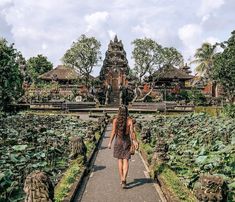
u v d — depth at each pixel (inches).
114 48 2566.4
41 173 291.1
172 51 2490.2
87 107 2129.7
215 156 482.6
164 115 1733.5
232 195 349.4
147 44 2475.4
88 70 2463.1
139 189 401.7
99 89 2488.9
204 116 1317.7
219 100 2138.3
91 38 2454.5
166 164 465.1
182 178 438.6
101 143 794.2
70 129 979.3
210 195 271.0
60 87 2513.5
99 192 390.6
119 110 408.2
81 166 476.7
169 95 2465.6
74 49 2439.7
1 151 556.1
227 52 1343.5
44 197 282.8
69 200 336.5
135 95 2397.9
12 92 1598.2
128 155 405.7
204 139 697.6
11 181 393.7
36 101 2106.3
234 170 435.2
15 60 1590.8
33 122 1162.6
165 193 367.6
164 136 868.6
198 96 2283.5
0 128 952.3
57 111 1939.0
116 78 2513.5
